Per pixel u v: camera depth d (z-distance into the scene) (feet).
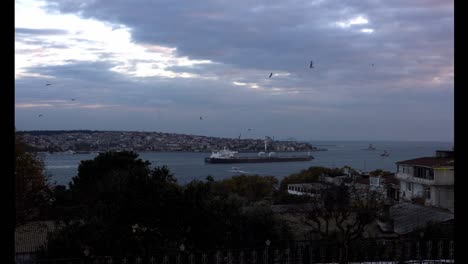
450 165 117.60
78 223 63.10
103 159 125.08
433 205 111.04
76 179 126.62
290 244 49.03
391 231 83.10
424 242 46.60
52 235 63.46
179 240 61.87
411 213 94.22
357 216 58.75
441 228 70.59
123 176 73.56
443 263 41.88
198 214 64.28
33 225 91.66
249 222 71.51
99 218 64.18
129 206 63.05
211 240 64.34
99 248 57.16
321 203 67.41
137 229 61.36
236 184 209.36
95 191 99.14
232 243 66.74
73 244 57.00
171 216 63.26
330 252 47.96
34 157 95.91
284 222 76.23
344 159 625.00
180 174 432.66
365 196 82.64
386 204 91.71
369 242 50.08
